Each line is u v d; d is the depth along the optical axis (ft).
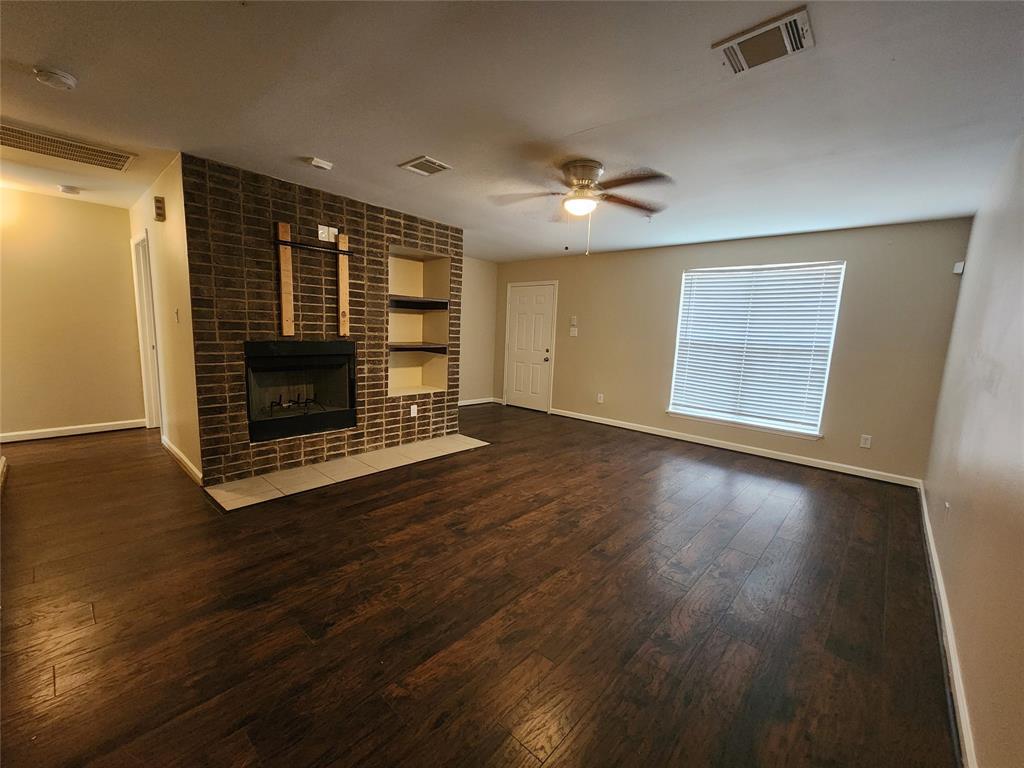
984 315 7.44
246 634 5.71
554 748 4.33
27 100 6.78
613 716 4.72
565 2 4.37
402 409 14.44
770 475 12.92
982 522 5.42
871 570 7.88
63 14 4.76
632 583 7.22
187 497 9.76
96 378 14.35
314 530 8.56
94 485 10.28
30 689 4.74
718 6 4.36
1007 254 6.50
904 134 6.91
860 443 13.03
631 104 6.40
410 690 4.94
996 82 5.40
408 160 8.93
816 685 5.26
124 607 6.14
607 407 19.06
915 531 9.46
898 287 12.20
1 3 4.58
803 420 14.10
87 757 4.03
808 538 9.04
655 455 14.58
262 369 10.91
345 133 7.79
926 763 4.33
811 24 4.57
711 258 15.74
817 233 13.41
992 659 4.20
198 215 9.42
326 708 4.67
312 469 11.93
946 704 5.04
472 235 16.11
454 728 4.50
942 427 10.02
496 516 9.50
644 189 9.80
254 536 8.23
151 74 6.01
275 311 10.92
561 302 20.52
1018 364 4.96
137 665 5.13
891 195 9.72
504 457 13.79
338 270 11.97
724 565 7.90
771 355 14.64
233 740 4.26
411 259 15.64
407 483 11.23
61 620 5.83
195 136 8.11
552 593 6.87
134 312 14.85
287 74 5.95
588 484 11.63
